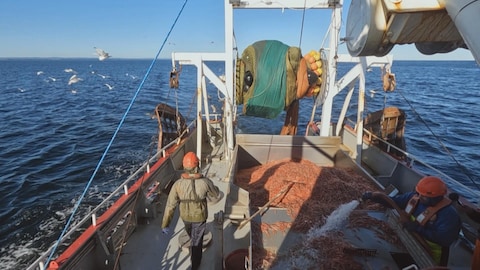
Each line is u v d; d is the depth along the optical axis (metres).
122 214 4.68
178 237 4.95
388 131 7.87
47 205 10.32
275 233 3.90
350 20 3.05
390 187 4.73
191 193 3.88
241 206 4.54
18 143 18.33
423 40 2.46
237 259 3.81
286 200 4.75
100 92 46.91
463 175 12.45
